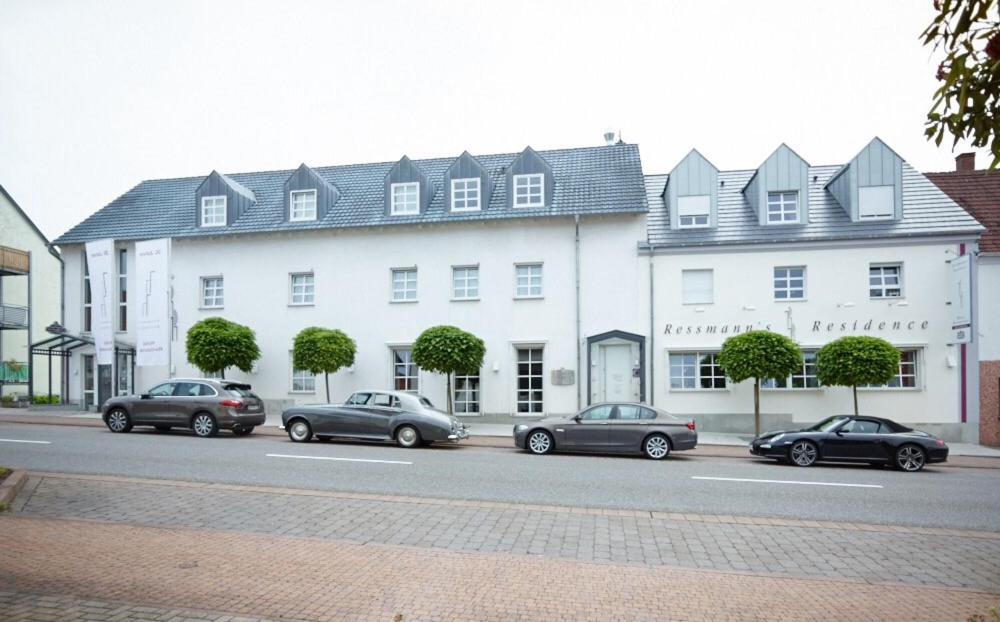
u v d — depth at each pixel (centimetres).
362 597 572
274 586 594
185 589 578
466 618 530
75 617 503
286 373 2553
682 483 1234
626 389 2295
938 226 2175
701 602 583
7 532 755
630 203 2323
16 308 3381
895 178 2233
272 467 1301
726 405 2223
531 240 2384
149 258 2505
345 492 1073
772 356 1961
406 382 2470
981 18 307
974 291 2031
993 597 618
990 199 2405
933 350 2139
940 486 1277
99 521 832
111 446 1558
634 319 2294
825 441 1555
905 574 707
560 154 2727
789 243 2219
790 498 1119
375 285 2497
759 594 610
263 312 2588
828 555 774
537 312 2362
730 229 2316
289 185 2631
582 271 2339
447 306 2431
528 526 873
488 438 2030
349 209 2612
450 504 997
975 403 2111
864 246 2188
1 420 2255
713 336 2247
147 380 2692
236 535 779
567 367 2328
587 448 1655
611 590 609
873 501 1110
